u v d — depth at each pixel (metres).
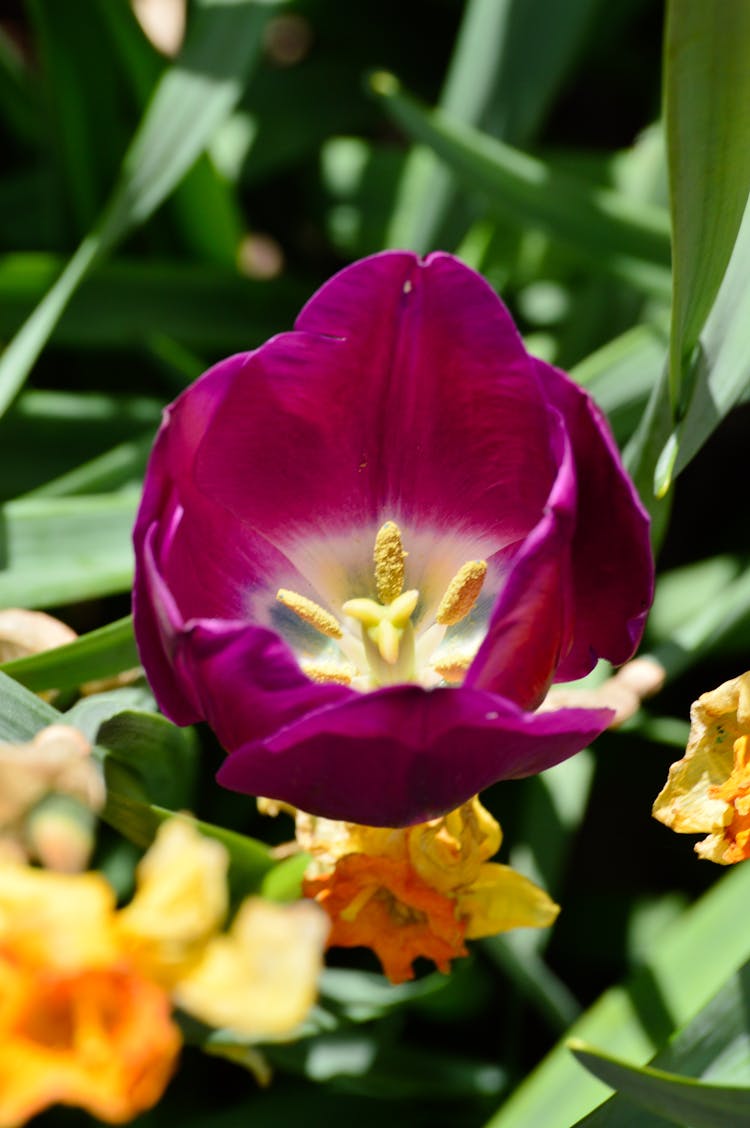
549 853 0.87
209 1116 0.88
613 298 0.96
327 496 0.80
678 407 0.79
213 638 0.73
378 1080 0.87
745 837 0.76
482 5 0.95
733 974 0.78
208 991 0.69
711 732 0.76
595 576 0.77
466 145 0.91
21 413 0.93
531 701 0.75
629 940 0.90
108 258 0.95
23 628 0.81
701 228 0.77
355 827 0.77
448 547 0.80
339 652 0.81
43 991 0.69
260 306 0.96
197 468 0.78
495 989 0.90
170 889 0.70
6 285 0.94
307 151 1.01
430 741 0.73
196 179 0.95
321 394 0.78
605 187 0.98
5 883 0.70
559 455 0.77
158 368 0.97
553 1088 0.82
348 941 0.78
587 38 0.97
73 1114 0.86
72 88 0.94
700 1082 0.73
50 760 0.72
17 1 1.11
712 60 0.75
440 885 0.77
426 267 0.77
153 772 0.79
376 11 1.04
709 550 0.95
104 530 0.86
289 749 0.73
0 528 0.86
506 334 0.77
